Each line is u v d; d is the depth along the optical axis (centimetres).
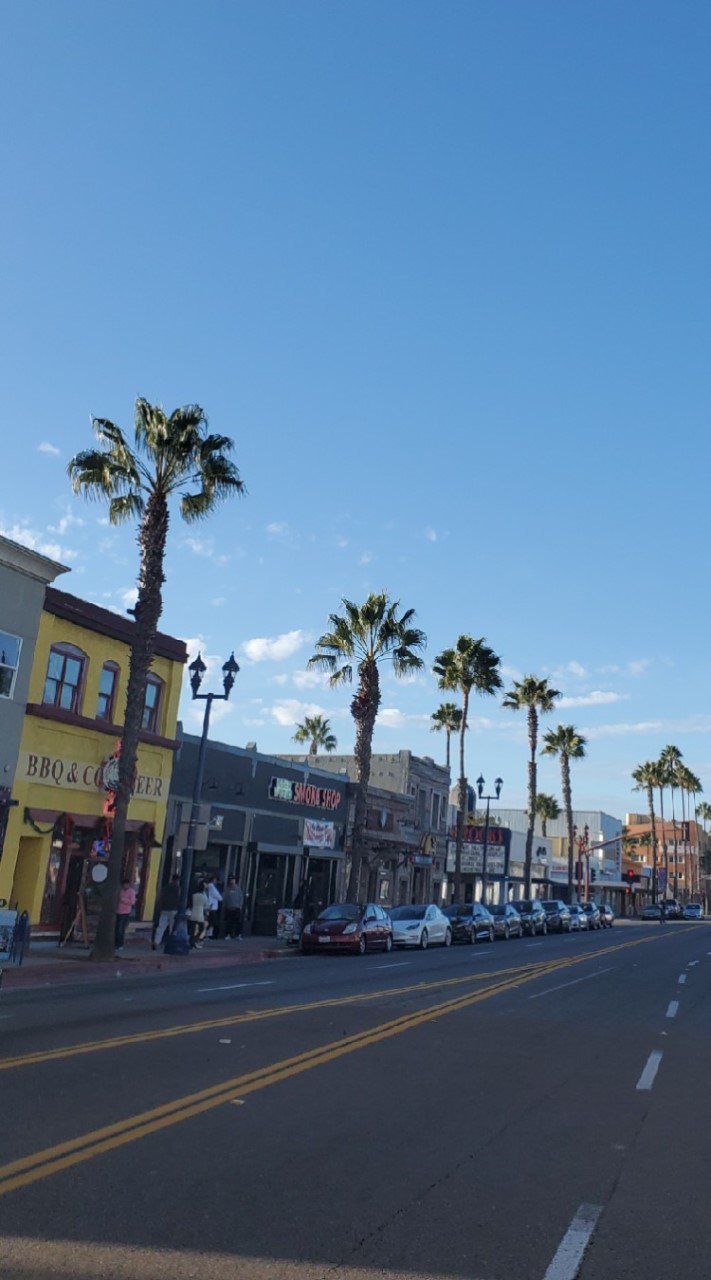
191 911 2750
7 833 2428
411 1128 819
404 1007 1617
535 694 6469
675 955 3453
